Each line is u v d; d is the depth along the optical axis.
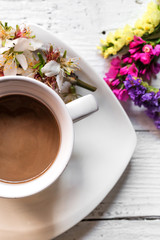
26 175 0.40
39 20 0.44
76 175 0.42
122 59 0.44
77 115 0.38
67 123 0.38
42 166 0.40
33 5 0.44
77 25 0.45
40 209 0.42
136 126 0.45
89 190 0.42
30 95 0.40
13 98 0.40
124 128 0.42
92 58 0.45
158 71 0.44
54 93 0.37
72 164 0.42
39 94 0.40
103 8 0.45
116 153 0.42
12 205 0.42
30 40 0.40
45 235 0.42
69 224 0.42
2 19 0.44
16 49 0.40
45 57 0.41
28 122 0.41
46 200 0.42
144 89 0.43
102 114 0.42
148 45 0.43
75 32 0.45
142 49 0.43
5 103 0.40
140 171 0.45
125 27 0.43
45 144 0.41
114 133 0.42
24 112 0.41
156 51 0.42
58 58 0.40
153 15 0.42
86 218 0.45
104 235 0.45
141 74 0.44
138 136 0.45
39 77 0.41
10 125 0.41
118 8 0.45
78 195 0.42
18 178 0.40
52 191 0.42
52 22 0.44
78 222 0.43
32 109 0.41
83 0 0.44
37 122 0.41
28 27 0.40
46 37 0.41
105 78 0.44
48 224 0.42
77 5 0.44
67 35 0.44
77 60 0.41
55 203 0.42
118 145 0.42
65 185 0.42
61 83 0.41
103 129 0.42
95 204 0.42
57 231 0.42
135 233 0.45
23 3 0.44
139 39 0.43
